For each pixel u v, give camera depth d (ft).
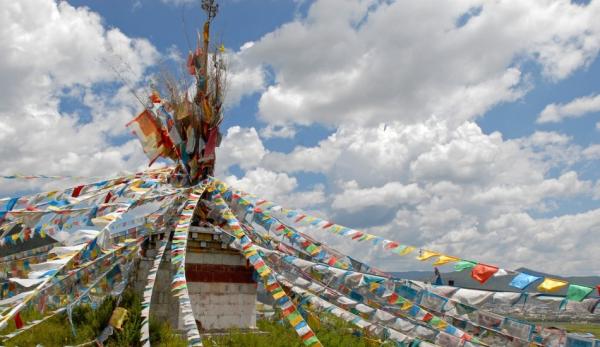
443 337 50.06
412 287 49.60
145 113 71.77
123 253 62.54
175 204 68.90
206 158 73.97
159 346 54.19
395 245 50.01
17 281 43.62
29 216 57.21
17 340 53.57
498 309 44.42
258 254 57.62
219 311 65.62
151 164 73.26
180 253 55.01
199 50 75.31
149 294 52.54
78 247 47.96
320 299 59.72
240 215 69.72
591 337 40.52
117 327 54.90
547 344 42.68
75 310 61.67
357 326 58.80
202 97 74.18
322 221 58.65
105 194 64.69
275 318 69.77
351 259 58.44
